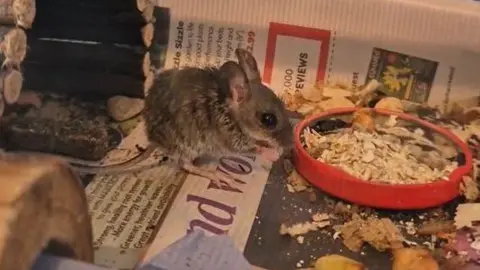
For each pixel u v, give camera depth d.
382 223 0.17
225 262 0.13
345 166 0.19
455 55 0.23
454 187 0.18
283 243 0.17
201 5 0.23
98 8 0.21
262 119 0.19
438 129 0.20
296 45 0.23
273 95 0.19
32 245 0.09
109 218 0.17
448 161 0.19
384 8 0.23
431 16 0.22
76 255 0.10
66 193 0.09
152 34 0.21
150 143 0.20
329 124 0.21
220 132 0.19
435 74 0.23
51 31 0.21
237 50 0.19
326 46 0.23
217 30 0.23
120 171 0.19
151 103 0.19
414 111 0.23
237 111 0.19
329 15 0.23
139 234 0.16
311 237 0.17
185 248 0.13
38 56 0.21
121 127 0.21
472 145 0.21
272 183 0.19
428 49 0.23
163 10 0.23
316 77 0.24
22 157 0.09
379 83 0.23
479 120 0.22
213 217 0.17
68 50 0.21
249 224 0.17
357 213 0.18
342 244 0.17
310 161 0.19
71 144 0.19
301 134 0.20
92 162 0.19
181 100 0.19
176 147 0.19
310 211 0.18
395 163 0.19
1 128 0.19
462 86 0.23
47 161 0.09
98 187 0.18
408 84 0.23
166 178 0.19
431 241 0.17
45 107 0.21
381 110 0.21
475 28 0.22
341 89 0.23
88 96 0.22
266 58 0.24
